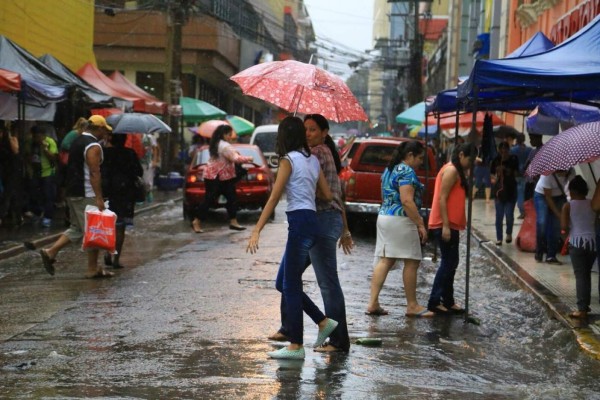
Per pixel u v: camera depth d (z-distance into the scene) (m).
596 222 9.62
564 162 8.80
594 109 15.08
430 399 6.64
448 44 57.16
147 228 20.09
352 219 20.59
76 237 12.42
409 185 10.02
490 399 6.74
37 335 8.58
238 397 6.48
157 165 33.16
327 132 8.25
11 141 18.23
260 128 35.69
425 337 9.20
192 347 8.16
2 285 11.80
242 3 57.72
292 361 7.73
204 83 50.88
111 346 8.14
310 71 8.22
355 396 6.64
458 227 10.36
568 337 9.24
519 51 13.73
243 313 9.86
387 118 112.56
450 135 34.44
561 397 6.93
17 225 18.25
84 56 30.52
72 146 12.33
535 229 16.39
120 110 25.72
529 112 16.55
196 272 13.04
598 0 18.53
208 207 19.09
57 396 6.40
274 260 14.48
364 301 11.19
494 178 17.77
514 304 11.63
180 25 32.66
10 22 22.84
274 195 7.63
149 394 6.52
